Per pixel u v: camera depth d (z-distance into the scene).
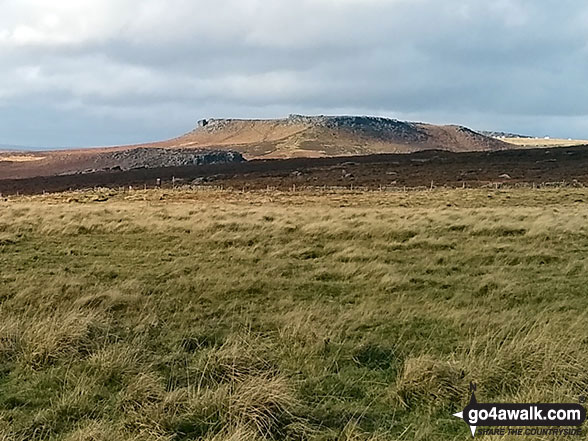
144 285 10.74
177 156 170.38
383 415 5.32
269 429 4.92
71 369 6.12
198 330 7.75
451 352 6.71
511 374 5.82
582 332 7.40
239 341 6.79
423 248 14.95
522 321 8.01
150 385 5.55
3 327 7.03
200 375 6.09
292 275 11.85
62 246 15.67
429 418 5.20
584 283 10.79
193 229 18.25
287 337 7.20
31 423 5.05
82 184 76.56
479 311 8.79
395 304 9.31
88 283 10.94
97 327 7.32
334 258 13.69
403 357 6.80
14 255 14.18
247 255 14.12
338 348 6.96
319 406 5.41
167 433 4.88
